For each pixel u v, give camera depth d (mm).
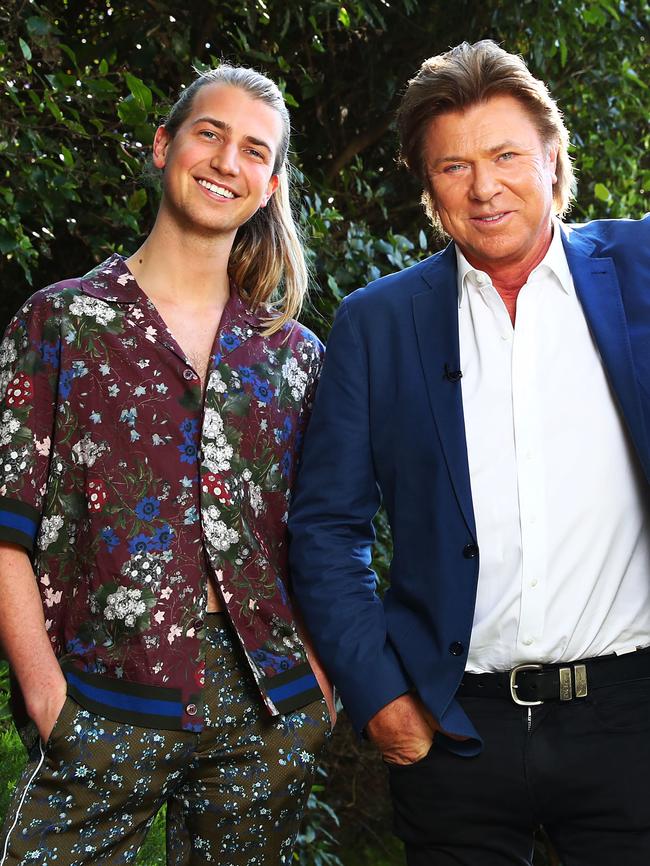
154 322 2297
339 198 4703
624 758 2197
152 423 2252
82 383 2240
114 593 2191
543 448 2189
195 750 2236
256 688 2291
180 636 2205
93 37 3926
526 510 2176
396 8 4309
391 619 2330
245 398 2357
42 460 2217
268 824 2320
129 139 3566
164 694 2182
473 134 2174
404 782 2326
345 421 2365
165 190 2396
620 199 4863
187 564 2227
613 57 4844
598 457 2180
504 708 2221
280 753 2311
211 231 2367
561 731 2199
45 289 2297
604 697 2203
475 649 2227
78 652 2203
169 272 2385
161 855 2930
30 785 2150
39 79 3490
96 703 2162
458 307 2318
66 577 2240
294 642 2359
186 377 2285
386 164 4848
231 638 2281
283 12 4062
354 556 2355
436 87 2201
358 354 2375
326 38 4523
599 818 2227
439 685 2203
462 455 2223
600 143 4930
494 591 2207
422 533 2281
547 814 2250
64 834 2158
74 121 3477
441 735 2256
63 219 3559
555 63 4742
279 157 2518
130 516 2213
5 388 2236
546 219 2244
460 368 2273
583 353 2223
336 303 3912
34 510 2195
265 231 2539
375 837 5027
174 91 3996
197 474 2266
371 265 3967
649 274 2252
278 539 2422
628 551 2197
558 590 2168
